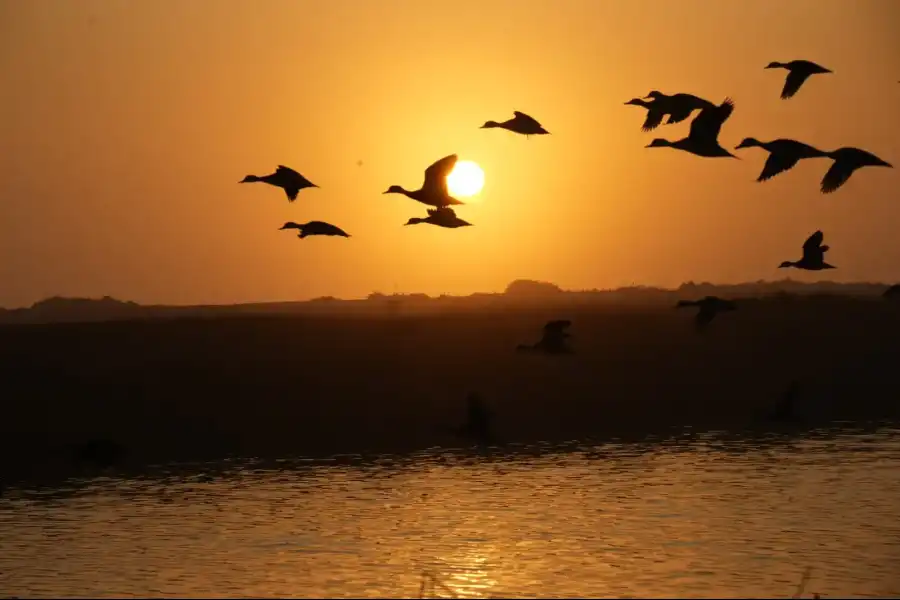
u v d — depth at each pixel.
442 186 27.00
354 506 42.81
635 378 66.81
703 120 25.58
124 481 48.38
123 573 34.62
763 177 24.39
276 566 35.19
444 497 44.16
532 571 34.53
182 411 58.31
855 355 72.25
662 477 47.78
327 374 63.06
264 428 57.16
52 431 55.47
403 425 58.41
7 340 66.19
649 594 32.38
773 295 85.19
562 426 60.22
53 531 39.62
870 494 44.31
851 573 34.28
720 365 69.88
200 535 38.84
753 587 32.94
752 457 52.38
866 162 23.86
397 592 32.69
